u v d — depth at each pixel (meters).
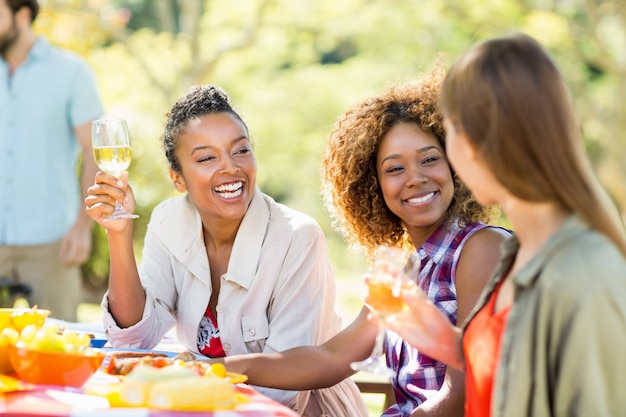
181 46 14.51
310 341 3.15
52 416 1.95
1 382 2.20
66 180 5.66
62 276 5.65
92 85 5.66
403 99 2.91
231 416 1.95
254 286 3.15
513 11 14.06
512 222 2.07
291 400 2.98
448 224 2.80
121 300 3.13
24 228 5.51
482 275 2.65
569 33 14.34
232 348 3.19
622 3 14.11
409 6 14.11
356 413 3.25
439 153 2.83
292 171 15.85
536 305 1.92
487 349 2.08
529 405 1.94
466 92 1.99
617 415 1.87
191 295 3.29
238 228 3.23
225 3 14.28
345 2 14.21
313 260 3.20
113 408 2.00
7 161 5.51
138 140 10.90
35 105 5.52
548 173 1.93
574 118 1.96
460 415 2.54
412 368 2.81
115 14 13.48
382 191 2.94
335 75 15.59
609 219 1.94
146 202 10.70
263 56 15.04
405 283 2.23
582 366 1.86
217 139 3.11
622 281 1.87
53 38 10.95
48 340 2.22
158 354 2.64
